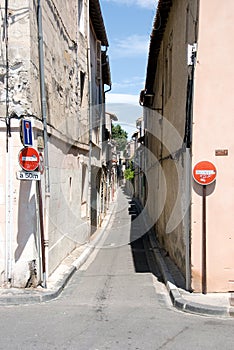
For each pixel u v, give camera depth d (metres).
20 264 8.12
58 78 10.61
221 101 7.82
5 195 8.10
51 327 6.12
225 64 7.80
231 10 7.77
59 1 10.73
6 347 5.29
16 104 8.09
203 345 5.40
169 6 11.55
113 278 9.95
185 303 7.12
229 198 7.86
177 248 10.10
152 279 9.82
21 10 8.13
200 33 7.80
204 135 7.82
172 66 11.32
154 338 5.67
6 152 8.08
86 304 7.51
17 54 8.12
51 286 8.46
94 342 5.50
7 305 7.40
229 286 7.86
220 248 7.86
